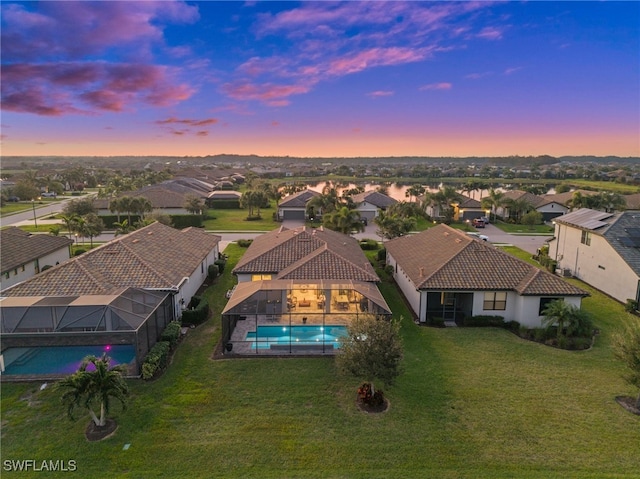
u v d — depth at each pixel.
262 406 18.73
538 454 15.82
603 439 16.77
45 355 23.25
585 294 27.25
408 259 35.81
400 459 15.47
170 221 60.97
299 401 19.14
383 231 50.12
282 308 25.69
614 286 35.03
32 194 103.81
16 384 20.28
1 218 76.88
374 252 52.69
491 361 23.39
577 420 17.98
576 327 25.58
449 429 17.25
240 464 15.13
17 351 22.64
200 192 106.31
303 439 16.52
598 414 18.44
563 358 23.91
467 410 18.59
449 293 30.58
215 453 15.68
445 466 15.13
